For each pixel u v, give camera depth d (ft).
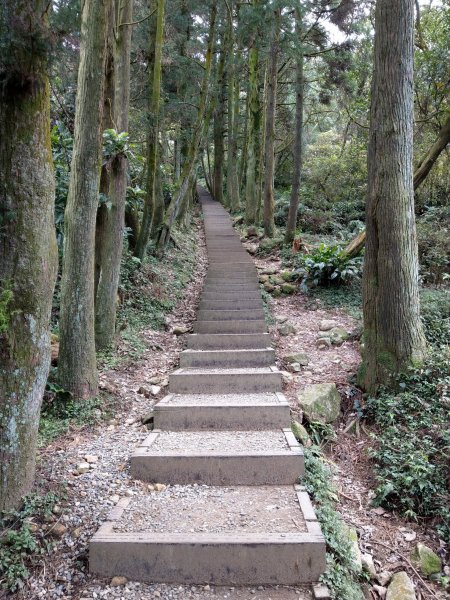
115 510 9.52
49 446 12.07
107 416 14.06
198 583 8.27
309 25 37.06
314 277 26.99
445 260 23.59
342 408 15.25
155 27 28.68
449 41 26.76
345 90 38.96
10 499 9.04
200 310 22.80
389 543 10.18
